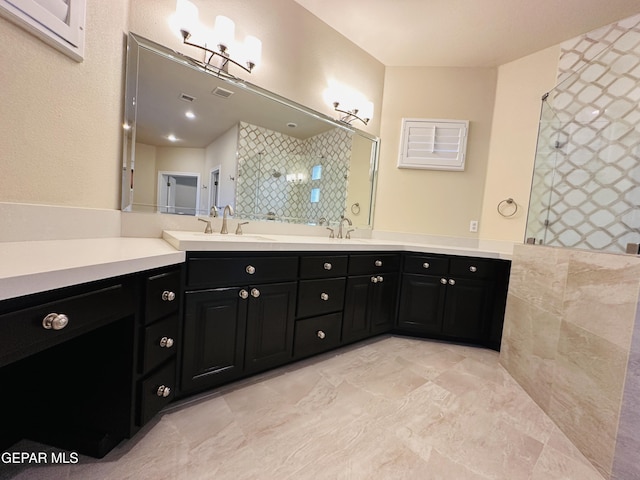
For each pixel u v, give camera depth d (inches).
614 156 77.5
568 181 83.7
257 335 58.8
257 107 76.5
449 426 49.8
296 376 63.4
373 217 109.5
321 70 88.1
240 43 70.7
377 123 106.5
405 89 106.1
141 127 58.7
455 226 104.9
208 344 52.0
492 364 75.7
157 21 59.1
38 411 38.7
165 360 44.7
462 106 103.1
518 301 69.6
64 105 42.8
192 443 41.8
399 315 90.0
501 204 99.3
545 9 75.0
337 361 71.9
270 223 83.2
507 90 98.8
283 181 84.8
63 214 43.5
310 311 67.7
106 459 37.8
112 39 51.4
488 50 93.4
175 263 44.4
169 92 62.0
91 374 38.2
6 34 34.4
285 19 78.7
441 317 87.9
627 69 76.7
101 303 31.6
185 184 66.4
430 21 82.7
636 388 39.4
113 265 31.5
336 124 93.4
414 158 104.9
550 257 59.6
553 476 40.6
